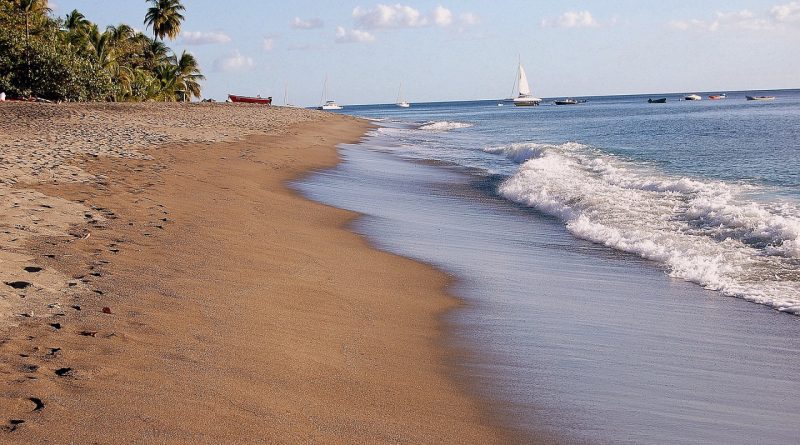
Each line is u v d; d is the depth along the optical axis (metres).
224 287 7.99
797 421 5.61
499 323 7.99
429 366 6.47
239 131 34.34
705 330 7.89
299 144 30.89
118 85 60.34
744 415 5.71
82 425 4.45
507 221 15.05
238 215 12.63
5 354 5.41
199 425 4.64
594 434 5.28
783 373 6.64
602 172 22.31
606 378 6.43
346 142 36.97
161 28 77.81
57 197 11.97
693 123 58.50
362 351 6.64
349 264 10.16
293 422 4.89
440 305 8.59
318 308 7.80
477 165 26.98
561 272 10.59
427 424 5.21
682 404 5.90
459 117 103.19
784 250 11.16
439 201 17.70
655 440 5.22
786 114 71.38
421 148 35.88
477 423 5.34
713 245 11.80
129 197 12.85
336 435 4.79
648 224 13.84
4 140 20.20
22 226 9.58
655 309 8.71
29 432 4.29
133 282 7.69
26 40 51.12
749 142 34.81
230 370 5.66
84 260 8.33
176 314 6.81
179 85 78.06
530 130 56.12
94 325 6.23
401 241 12.37
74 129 26.17
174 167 17.91
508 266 10.88
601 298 9.20
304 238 11.55
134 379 5.23
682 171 22.88
